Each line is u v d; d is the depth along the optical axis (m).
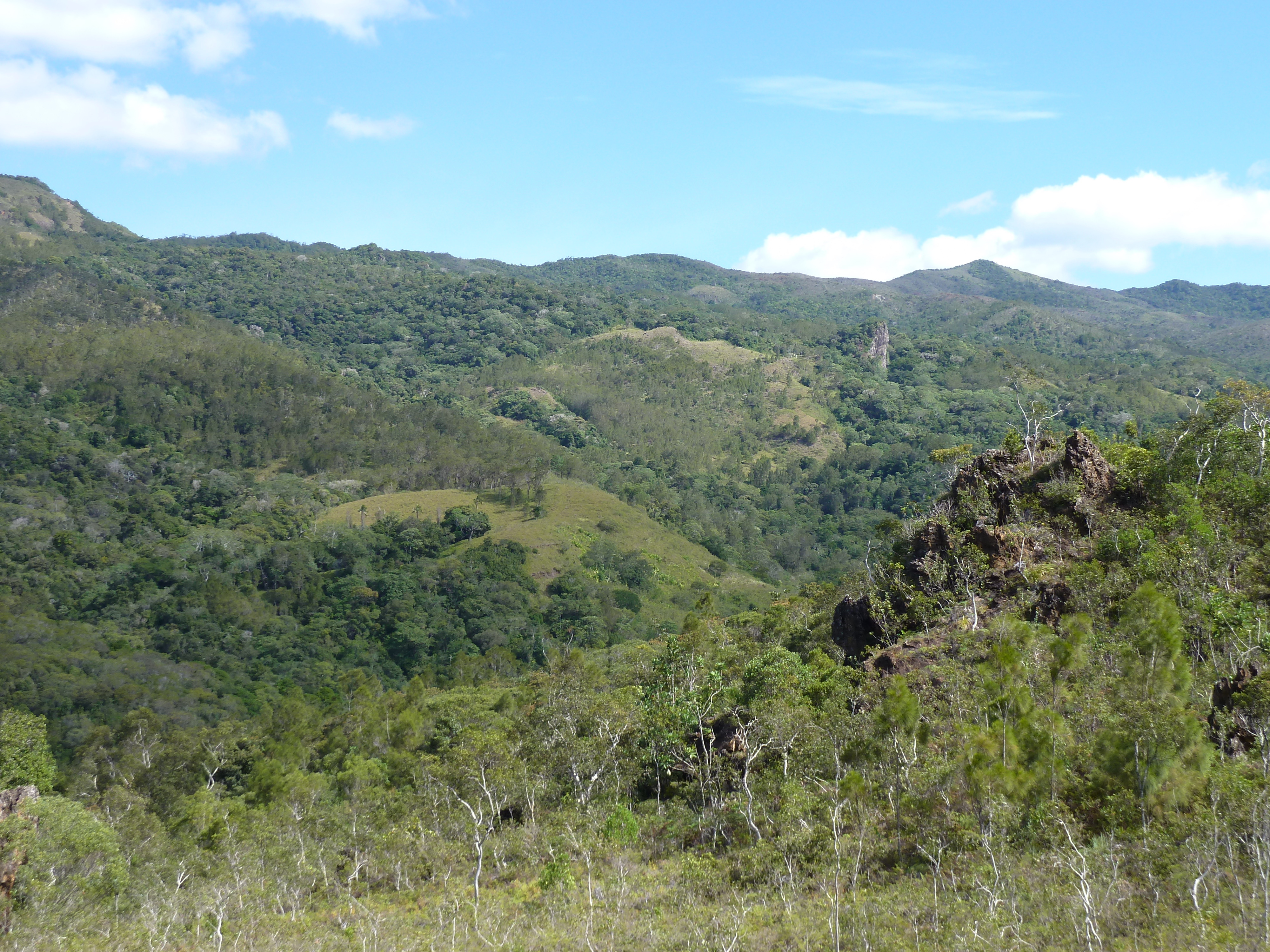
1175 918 14.50
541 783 32.16
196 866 31.36
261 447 169.62
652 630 105.94
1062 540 34.09
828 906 18.56
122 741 60.19
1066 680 24.16
